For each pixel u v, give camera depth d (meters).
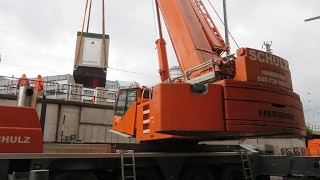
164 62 9.79
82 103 15.14
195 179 8.80
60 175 6.43
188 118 6.43
